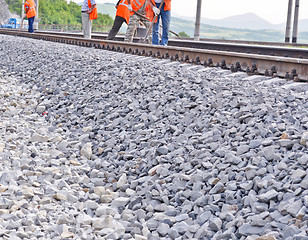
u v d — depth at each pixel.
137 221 3.71
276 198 3.29
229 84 6.44
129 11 14.82
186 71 7.75
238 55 8.16
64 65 10.73
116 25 15.46
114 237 3.39
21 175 4.54
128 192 4.25
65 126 6.84
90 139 6.08
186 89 6.39
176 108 5.87
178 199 3.85
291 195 3.25
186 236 3.24
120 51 13.14
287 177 3.49
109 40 14.70
